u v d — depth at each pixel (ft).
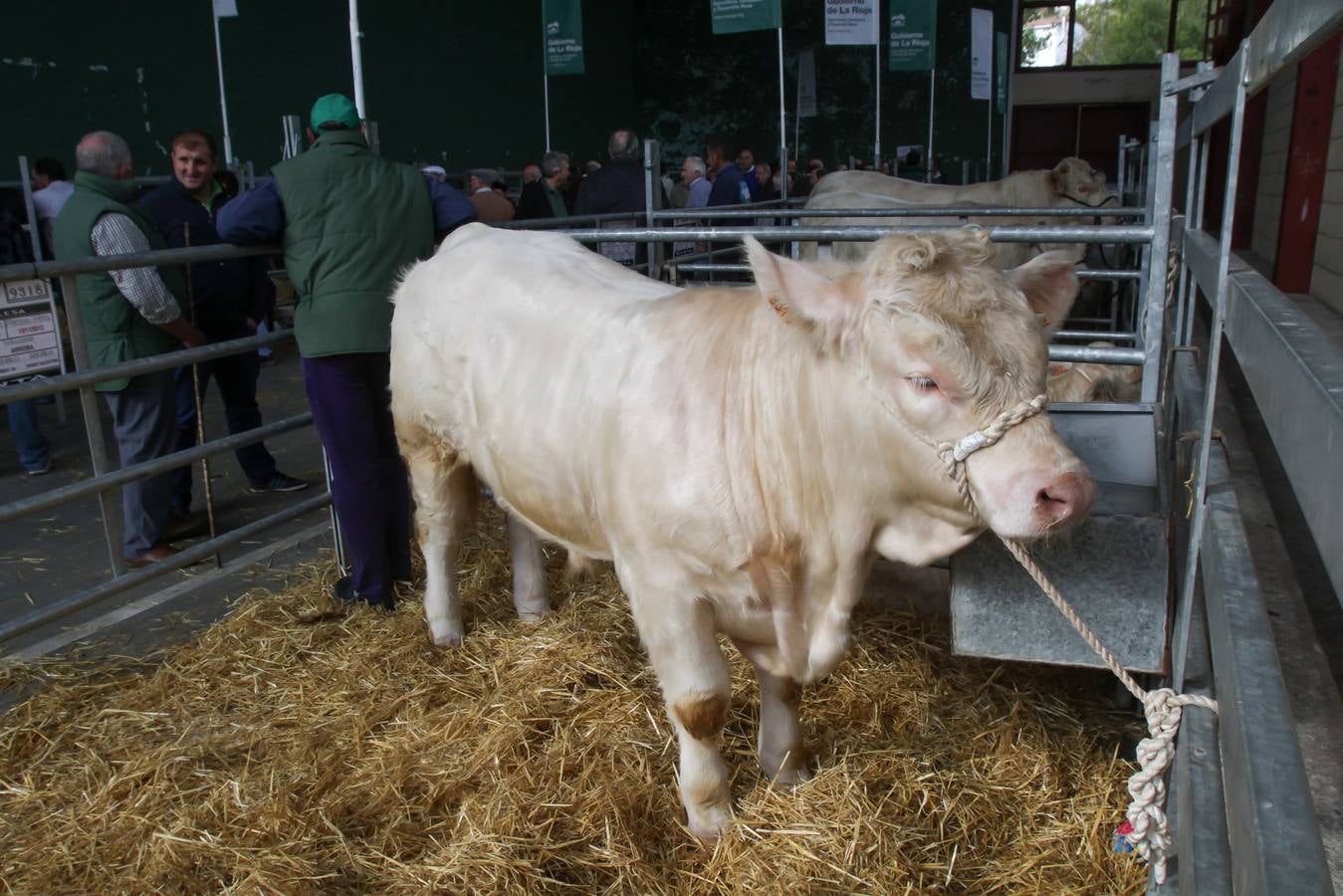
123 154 13.39
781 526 7.36
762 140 73.97
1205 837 4.71
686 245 26.14
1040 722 9.52
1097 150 80.23
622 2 72.08
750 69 73.05
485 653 11.35
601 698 10.12
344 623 12.10
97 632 12.03
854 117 72.74
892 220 28.14
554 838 8.27
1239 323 5.03
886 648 10.79
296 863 7.98
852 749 9.17
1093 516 7.51
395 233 11.92
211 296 16.19
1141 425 8.72
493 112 58.65
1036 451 5.95
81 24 35.17
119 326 13.44
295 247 11.60
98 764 9.39
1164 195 8.91
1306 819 3.49
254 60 42.55
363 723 9.98
